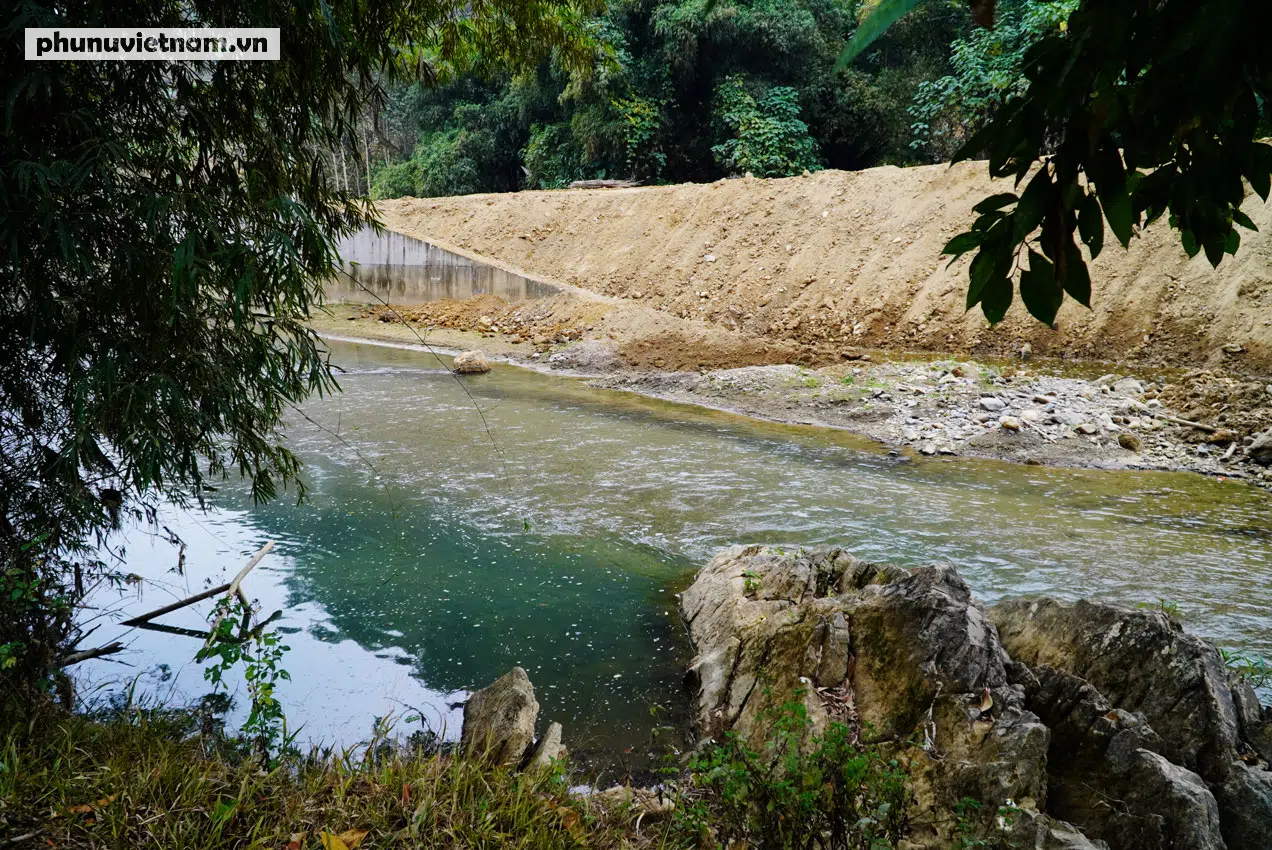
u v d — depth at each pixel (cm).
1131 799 346
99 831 299
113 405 396
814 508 858
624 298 2048
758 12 2500
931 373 1348
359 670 537
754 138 2534
